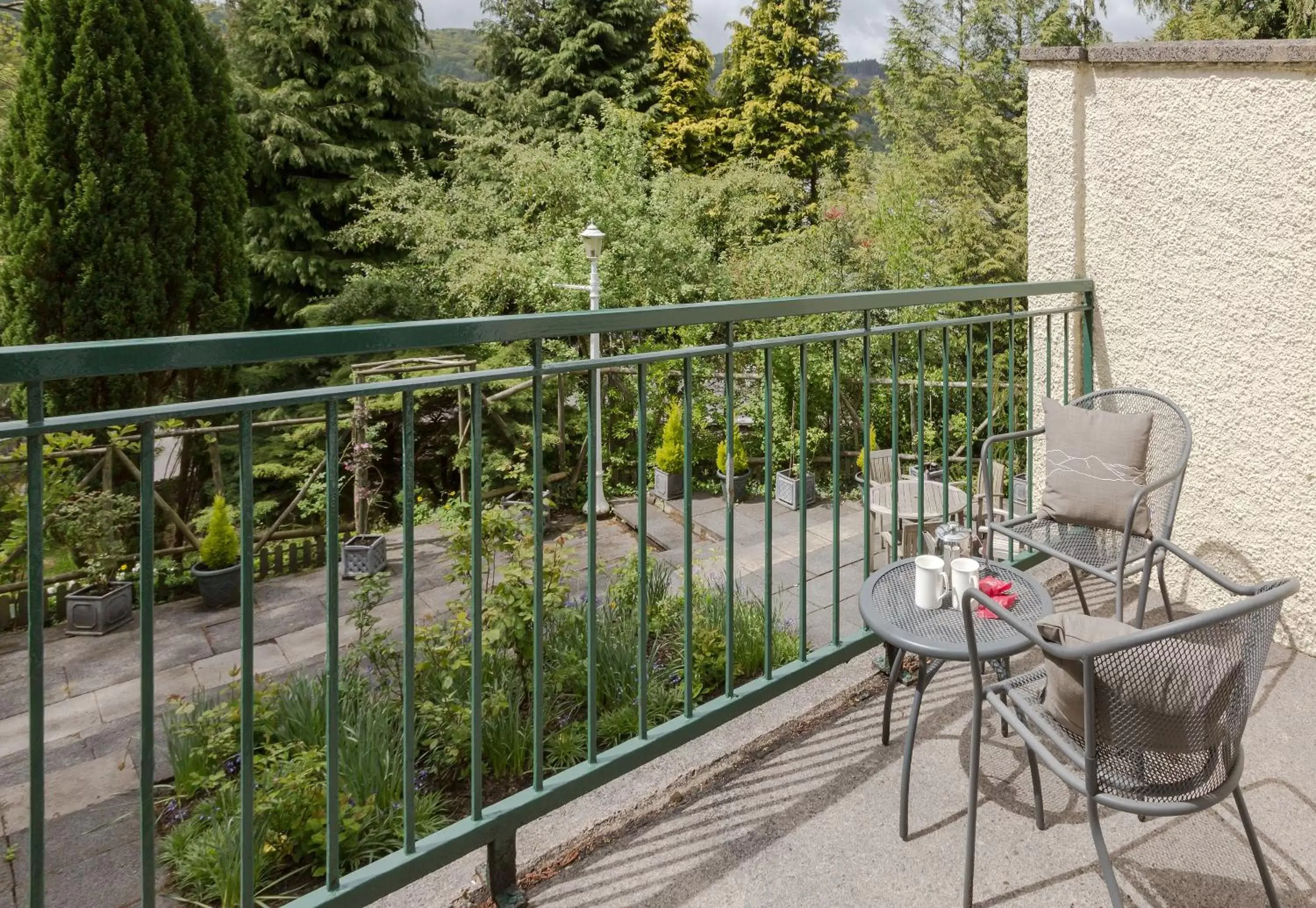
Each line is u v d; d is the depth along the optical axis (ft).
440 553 21.59
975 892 5.33
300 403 4.24
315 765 8.09
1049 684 4.65
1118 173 9.60
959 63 47.70
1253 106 8.34
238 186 26.63
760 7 63.72
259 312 45.80
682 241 34.19
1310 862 5.50
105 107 23.03
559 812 5.98
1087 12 44.24
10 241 22.86
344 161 45.96
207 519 22.36
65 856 8.89
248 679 4.28
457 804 8.26
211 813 8.42
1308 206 8.04
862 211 34.47
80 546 18.10
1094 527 8.21
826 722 7.34
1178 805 4.21
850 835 5.90
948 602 6.28
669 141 59.77
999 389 27.68
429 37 50.85
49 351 3.38
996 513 14.80
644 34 61.31
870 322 7.47
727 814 6.14
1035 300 10.53
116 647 16.56
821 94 62.23
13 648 16.61
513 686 9.50
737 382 29.63
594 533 5.82
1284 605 8.67
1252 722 7.18
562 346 30.58
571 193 37.24
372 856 7.53
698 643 10.57
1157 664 4.10
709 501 25.03
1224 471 9.03
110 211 23.50
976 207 33.68
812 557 17.76
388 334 4.43
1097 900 5.22
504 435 30.19
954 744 6.97
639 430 5.99
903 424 28.94
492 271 33.45
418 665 9.75
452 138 45.70
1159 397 8.40
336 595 4.57
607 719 9.37
